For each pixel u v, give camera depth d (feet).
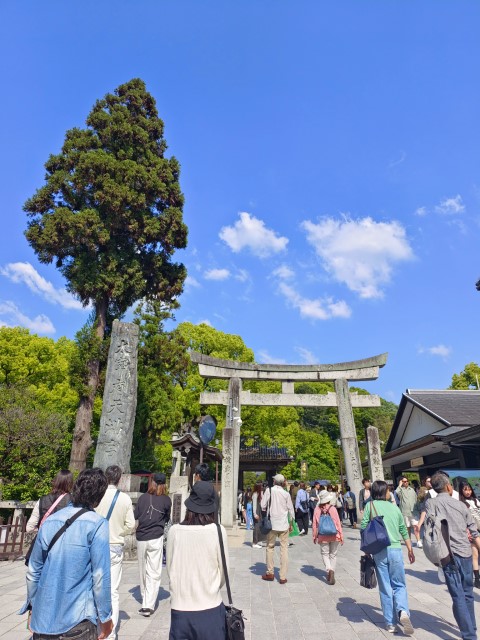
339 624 17.61
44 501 16.03
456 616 14.40
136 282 62.49
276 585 24.67
